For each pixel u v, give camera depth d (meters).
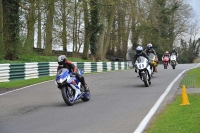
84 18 67.88
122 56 111.12
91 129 15.06
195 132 13.14
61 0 57.25
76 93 21.88
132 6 71.75
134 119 16.58
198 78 33.09
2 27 55.47
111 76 41.81
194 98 20.84
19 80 38.28
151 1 82.00
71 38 73.75
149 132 13.72
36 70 42.19
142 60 29.23
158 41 109.94
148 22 83.75
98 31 76.56
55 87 31.44
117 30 101.00
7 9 56.03
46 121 17.09
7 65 36.88
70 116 18.12
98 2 67.50
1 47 55.84
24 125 16.39
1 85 33.41
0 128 15.99
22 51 59.34
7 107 21.61
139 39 107.06
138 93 25.31
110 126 15.44
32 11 55.62
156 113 17.73
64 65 21.97
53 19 61.97
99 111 19.16
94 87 30.31
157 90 26.42
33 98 25.17
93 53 79.81
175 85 28.95
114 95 24.94
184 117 15.81
